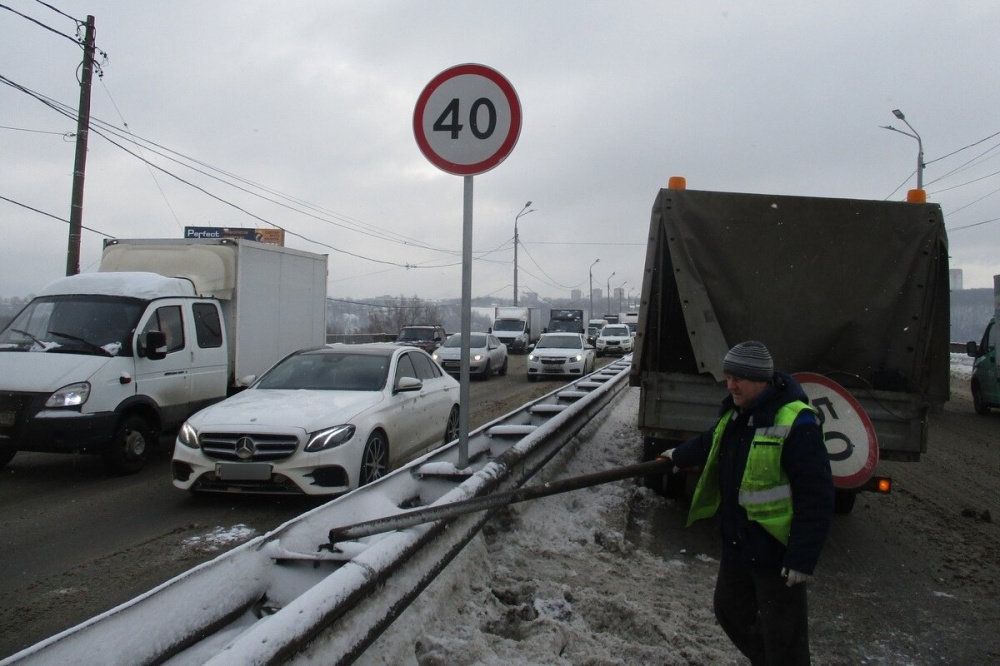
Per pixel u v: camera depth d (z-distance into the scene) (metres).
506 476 5.68
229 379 10.89
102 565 5.23
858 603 4.93
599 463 8.60
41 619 4.28
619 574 5.02
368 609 3.24
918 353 6.33
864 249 6.43
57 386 7.72
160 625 3.01
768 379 3.08
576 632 3.88
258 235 43.66
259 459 6.56
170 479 8.14
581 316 55.12
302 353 8.70
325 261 14.18
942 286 6.33
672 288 7.48
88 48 17.09
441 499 4.29
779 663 2.99
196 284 10.60
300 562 3.71
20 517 6.52
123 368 8.27
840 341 6.47
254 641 2.52
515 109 5.16
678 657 3.79
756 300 6.57
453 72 5.22
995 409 18.28
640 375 6.67
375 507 4.72
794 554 2.86
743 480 3.03
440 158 5.27
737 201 6.61
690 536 6.21
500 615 4.08
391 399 7.83
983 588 5.25
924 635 4.42
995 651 4.21
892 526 6.86
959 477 9.30
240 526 6.23
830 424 5.07
